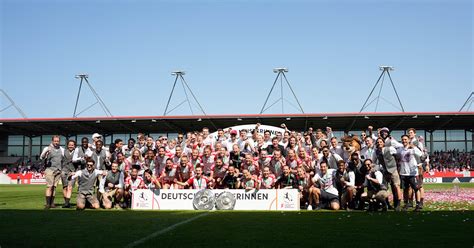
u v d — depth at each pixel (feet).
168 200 39.68
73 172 40.93
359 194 38.11
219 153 45.29
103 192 39.88
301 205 40.81
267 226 26.16
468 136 127.24
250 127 65.67
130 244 20.04
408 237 21.91
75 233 23.27
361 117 106.73
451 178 112.57
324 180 38.65
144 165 45.34
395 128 123.85
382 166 37.40
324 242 20.53
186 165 42.19
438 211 35.12
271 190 38.99
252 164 42.52
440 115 104.78
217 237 21.93
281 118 107.76
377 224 26.91
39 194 63.16
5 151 143.74
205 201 39.27
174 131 129.90
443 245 19.84
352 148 43.70
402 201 44.52
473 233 23.17
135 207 39.91
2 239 21.36
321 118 107.76
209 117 107.65
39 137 141.59
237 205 39.06
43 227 25.70
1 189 81.97
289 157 43.34
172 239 21.34
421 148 41.83
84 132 133.69
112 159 45.93
